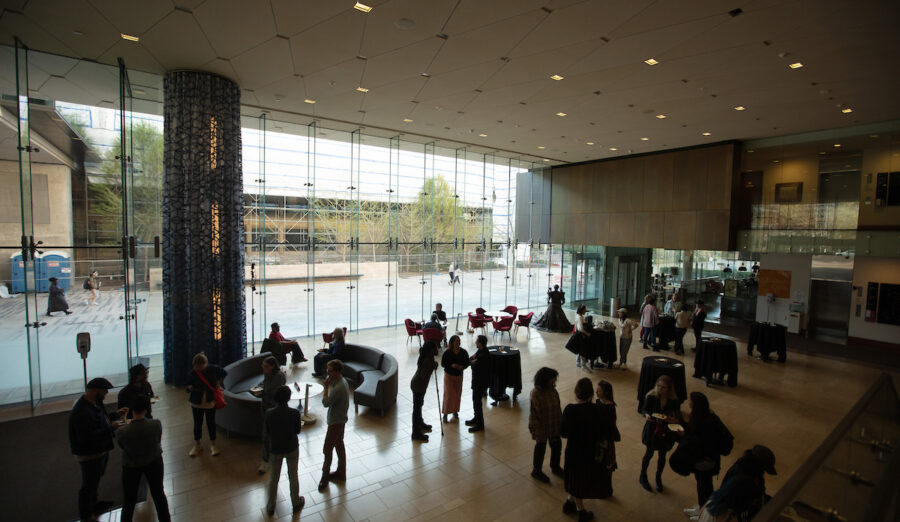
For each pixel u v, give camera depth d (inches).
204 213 330.0
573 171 672.4
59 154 295.7
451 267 639.1
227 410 245.1
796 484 75.4
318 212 531.2
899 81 300.7
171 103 318.7
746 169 506.6
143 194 358.3
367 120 446.3
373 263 571.8
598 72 295.9
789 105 362.0
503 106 384.5
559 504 194.1
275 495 181.6
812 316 517.7
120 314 320.8
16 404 278.8
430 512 186.9
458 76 311.9
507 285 714.8
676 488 209.0
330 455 202.2
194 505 187.3
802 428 279.6
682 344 452.4
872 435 127.8
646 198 578.6
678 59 270.4
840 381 371.2
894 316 460.8
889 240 419.2
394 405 305.0
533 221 733.9
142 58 291.0
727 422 288.0
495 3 205.9
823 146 458.0
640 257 703.1
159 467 165.8
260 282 530.3
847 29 223.1
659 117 405.7
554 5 206.7
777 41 240.4
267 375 241.8
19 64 273.3
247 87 350.3
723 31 229.8
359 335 506.3
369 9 214.5
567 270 729.6
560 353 449.7
